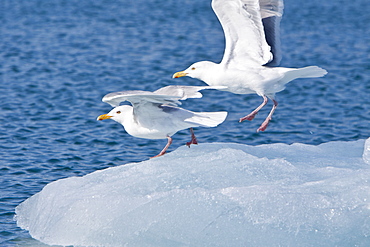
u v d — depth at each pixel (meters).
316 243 9.98
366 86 26.73
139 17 53.34
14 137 18.27
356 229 10.08
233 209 10.55
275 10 14.73
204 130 19.31
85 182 12.44
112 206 11.17
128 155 16.70
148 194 11.31
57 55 34.53
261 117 21.25
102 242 10.84
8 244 11.33
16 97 23.83
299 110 22.30
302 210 10.38
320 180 11.36
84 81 27.56
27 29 44.72
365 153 12.84
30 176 14.91
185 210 10.71
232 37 14.00
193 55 35.62
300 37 43.88
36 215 12.21
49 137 18.33
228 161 12.36
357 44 40.56
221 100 23.94
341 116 21.42
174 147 17.45
